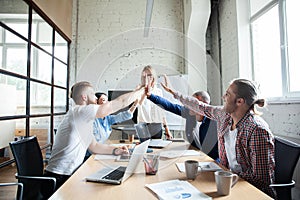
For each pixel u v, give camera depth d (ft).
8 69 7.66
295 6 7.71
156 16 14.23
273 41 9.25
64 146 4.82
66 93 13.34
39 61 9.86
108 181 3.40
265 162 3.81
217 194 2.98
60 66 12.55
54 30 11.33
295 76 7.74
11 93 7.79
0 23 7.31
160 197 2.85
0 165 7.20
